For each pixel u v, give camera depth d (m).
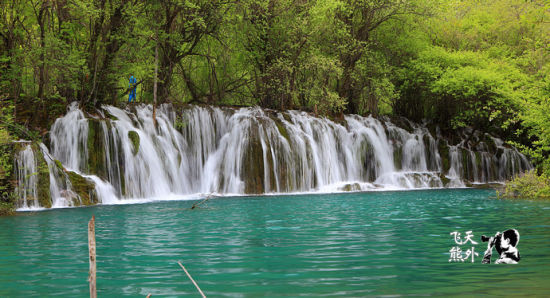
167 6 30.05
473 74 36.25
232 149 28.59
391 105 43.03
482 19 44.34
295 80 36.56
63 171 21.23
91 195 21.78
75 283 7.09
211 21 31.80
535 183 23.27
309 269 7.85
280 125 29.97
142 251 9.57
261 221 14.33
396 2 37.16
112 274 7.59
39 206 19.56
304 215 15.97
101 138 23.89
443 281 7.04
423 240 10.74
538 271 7.68
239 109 30.78
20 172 19.42
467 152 37.72
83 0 24.84
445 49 42.53
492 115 24.06
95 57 26.92
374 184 31.84
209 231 12.29
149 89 33.91
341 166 32.78
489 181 38.00
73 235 11.88
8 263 8.56
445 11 41.28
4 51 24.86
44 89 24.97
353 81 38.75
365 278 7.23
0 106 21.67
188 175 28.06
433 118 42.00
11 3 25.16
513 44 42.78
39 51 23.52
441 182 34.47
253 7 33.78
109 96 27.88
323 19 34.66
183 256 9.02
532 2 27.44
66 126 23.78
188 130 28.50
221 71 36.88
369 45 39.97
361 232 12.00
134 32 28.03
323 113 34.88
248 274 7.52
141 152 25.33
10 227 13.49
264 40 35.75
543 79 21.30
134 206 20.00
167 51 32.25
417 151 36.97
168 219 15.00
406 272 7.62
